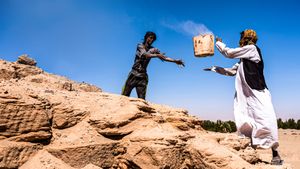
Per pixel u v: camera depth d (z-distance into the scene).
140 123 7.31
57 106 7.07
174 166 6.38
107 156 6.66
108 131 6.99
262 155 8.30
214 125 30.28
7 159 5.72
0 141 5.91
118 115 7.23
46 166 5.91
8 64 10.75
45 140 6.50
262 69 6.53
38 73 11.30
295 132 30.61
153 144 6.47
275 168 5.98
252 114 6.43
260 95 6.33
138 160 6.47
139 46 8.79
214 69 6.96
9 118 6.07
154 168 6.27
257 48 6.54
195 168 6.57
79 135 6.82
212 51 6.85
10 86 7.19
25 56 11.45
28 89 7.34
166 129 7.45
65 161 6.22
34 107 6.45
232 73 6.91
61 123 6.91
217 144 7.01
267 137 6.22
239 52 6.45
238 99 6.54
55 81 10.09
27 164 5.93
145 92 9.09
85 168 6.25
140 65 8.91
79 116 7.20
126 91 9.03
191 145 6.72
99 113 7.38
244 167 5.96
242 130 6.50
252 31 6.65
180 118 8.41
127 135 7.07
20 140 6.13
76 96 7.93
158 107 8.92
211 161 6.32
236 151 7.00
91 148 6.48
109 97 8.34
